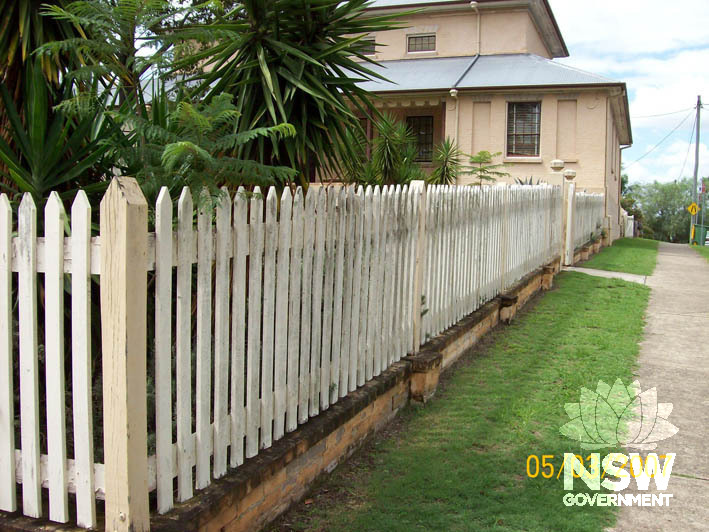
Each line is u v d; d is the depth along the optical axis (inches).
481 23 878.4
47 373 102.3
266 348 133.6
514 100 778.8
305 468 144.3
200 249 112.6
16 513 107.8
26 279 103.7
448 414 200.5
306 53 193.2
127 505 96.5
